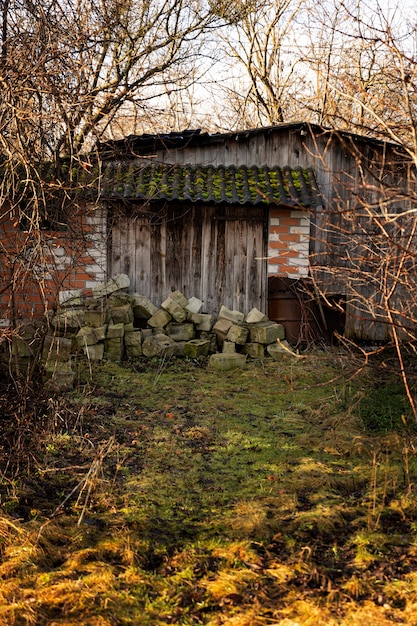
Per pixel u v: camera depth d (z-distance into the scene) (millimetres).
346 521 4016
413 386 6777
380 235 4004
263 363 8086
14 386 5141
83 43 5969
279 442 5465
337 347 8727
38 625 2918
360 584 3248
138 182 8820
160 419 5965
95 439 5270
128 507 4113
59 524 3828
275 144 9688
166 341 8258
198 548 3641
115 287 8516
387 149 8961
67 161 6297
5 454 4547
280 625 2928
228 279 9188
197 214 9109
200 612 3064
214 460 5047
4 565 3348
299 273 9070
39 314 8070
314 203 8711
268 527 3889
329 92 5121
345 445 5293
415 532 3838
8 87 4395
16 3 5422
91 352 7797
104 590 3170
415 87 3582
